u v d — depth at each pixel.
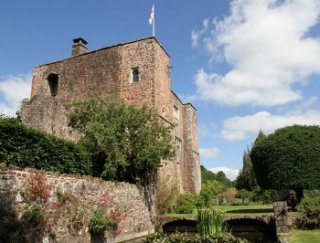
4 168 8.88
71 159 12.20
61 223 10.25
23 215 8.87
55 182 10.29
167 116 21.75
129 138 15.17
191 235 8.90
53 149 11.21
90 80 21.47
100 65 21.48
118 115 15.55
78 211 11.07
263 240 14.29
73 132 19.38
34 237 9.06
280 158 16.47
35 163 10.33
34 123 20.05
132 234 14.59
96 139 14.34
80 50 22.92
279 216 12.84
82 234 11.24
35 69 23.59
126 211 14.41
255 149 18.00
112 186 13.55
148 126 15.88
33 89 23.20
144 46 20.64
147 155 14.88
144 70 20.28
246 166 46.50
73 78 21.98
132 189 15.30
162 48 21.94
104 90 20.86
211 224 10.60
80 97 21.36
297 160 16.16
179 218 16.66
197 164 29.00
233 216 15.30
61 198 10.40
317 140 16.31
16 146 9.73
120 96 20.36
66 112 20.16
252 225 16.53
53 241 9.76
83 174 12.87
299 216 13.12
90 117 15.65
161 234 9.10
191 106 28.75
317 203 13.56
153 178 17.84
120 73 20.77
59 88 22.23
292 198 18.23
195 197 23.09
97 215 11.95
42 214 9.36
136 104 19.89
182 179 26.34
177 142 25.45
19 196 8.94
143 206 16.22
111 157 14.15
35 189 9.39
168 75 22.88
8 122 9.60
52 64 23.08
